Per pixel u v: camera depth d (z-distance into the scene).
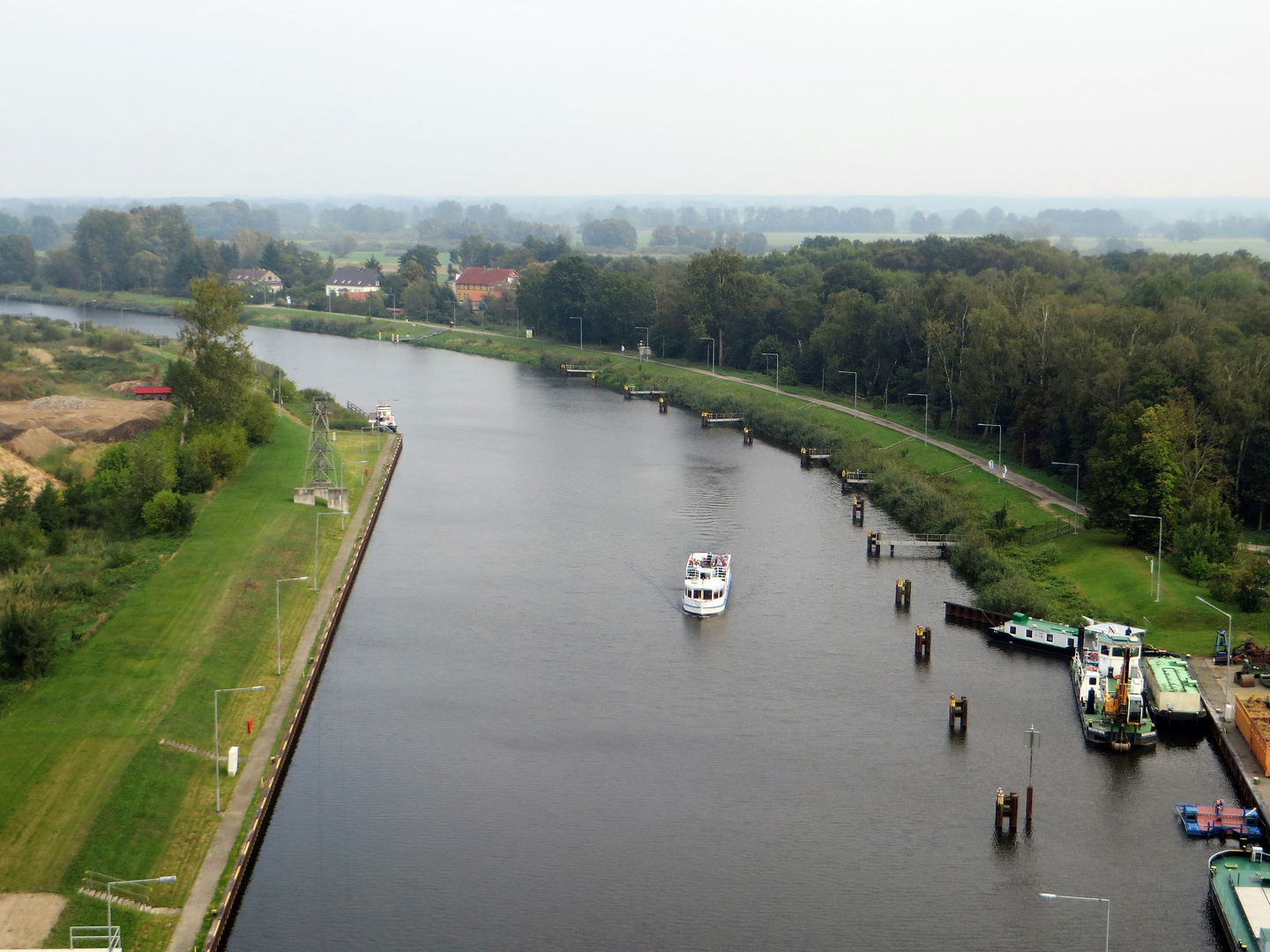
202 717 95.06
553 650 118.00
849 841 84.06
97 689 96.38
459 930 73.31
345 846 82.12
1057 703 106.69
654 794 90.00
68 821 77.25
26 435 175.88
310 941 71.69
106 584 120.94
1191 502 137.00
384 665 113.56
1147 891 78.25
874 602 133.25
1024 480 180.00
